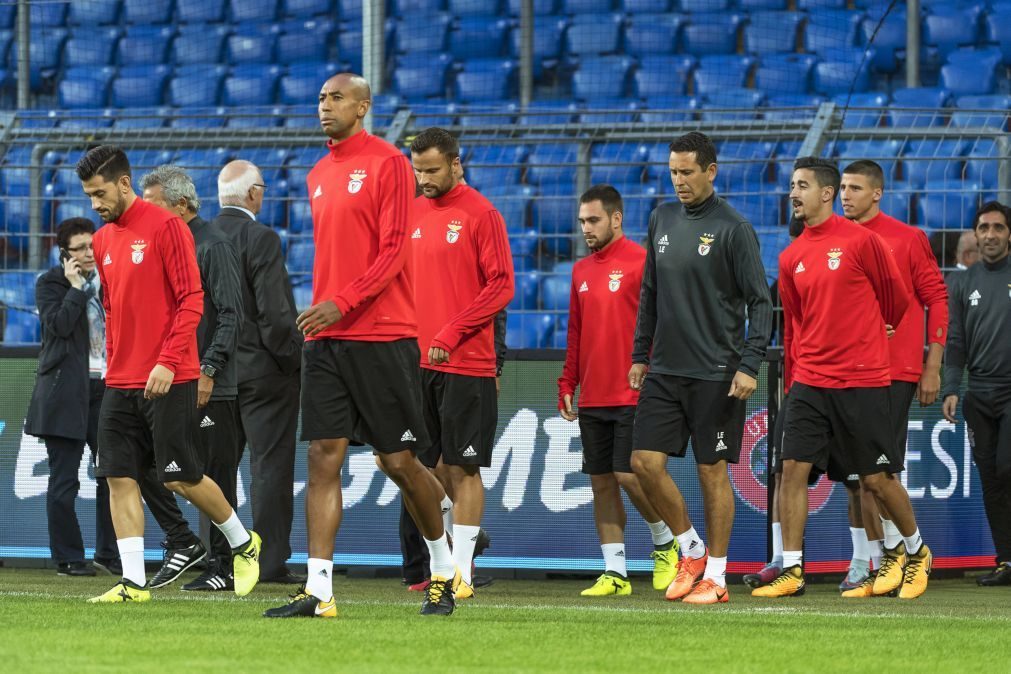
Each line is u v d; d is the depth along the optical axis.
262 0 52.56
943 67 45.22
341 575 24.38
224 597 18.66
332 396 15.03
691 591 19.50
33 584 21.45
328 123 15.20
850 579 22.05
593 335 21.89
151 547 24.47
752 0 48.16
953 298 24.67
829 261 20.19
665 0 48.91
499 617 15.94
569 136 33.12
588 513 23.36
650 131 32.69
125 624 14.23
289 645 12.50
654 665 11.67
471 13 50.78
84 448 24.08
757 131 31.06
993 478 24.11
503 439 23.70
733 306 19.19
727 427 19.12
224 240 19.31
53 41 52.41
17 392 25.50
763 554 22.62
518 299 32.59
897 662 12.12
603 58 48.31
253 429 21.03
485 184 33.09
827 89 46.41
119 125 39.19
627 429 21.41
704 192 19.11
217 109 44.88
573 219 31.89
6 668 10.84
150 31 53.03
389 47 50.75
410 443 15.28
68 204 34.16
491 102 48.28
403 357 15.14
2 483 25.41
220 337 19.06
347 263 15.16
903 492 20.47
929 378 21.34
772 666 11.73
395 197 15.00
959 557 24.94
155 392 16.62
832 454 20.73
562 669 11.33
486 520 23.69
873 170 21.66
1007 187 27.59
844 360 20.23
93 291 23.69
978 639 14.05
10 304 32.62
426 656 11.97
